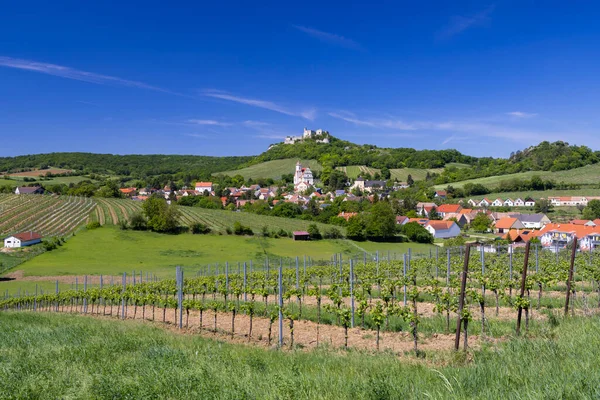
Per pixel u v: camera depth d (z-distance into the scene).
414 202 121.69
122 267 54.50
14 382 7.28
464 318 10.11
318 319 15.89
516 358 7.09
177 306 19.19
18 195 107.12
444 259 31.55
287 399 5.77
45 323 17.20
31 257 57.88
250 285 22.66
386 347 11.86
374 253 66.12
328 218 99.31
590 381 5.16
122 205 98.56
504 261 30.09
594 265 24.31
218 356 9.14
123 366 8.12
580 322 9.76
